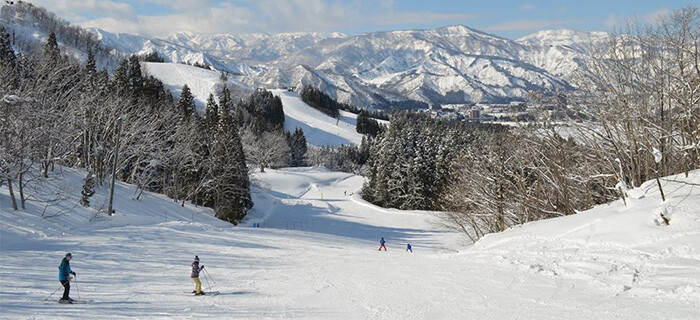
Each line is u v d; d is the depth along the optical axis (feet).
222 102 293.43
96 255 78.64
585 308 39.81
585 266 51.16
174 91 613.52
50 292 53.06
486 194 119.44
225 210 202.80
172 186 212.23
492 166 120.26
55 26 589.73
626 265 48.83
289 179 370.12
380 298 50.16
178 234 112.68
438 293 50.01
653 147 67.67
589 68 78.89
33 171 137.39
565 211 94.43
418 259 77.71
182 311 46.29
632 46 73.36
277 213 257.96
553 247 61.72
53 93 146.72
